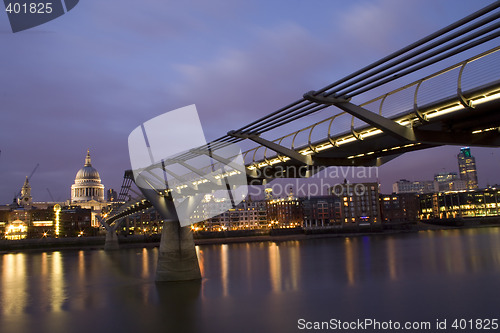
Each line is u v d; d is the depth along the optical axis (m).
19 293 54.00
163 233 54.41
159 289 49.72
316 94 22.83
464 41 16.17
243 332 32.16
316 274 64.62
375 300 42.56
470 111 21.55
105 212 165.62
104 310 41.19
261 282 56.12
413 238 161.25
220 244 173.38
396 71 19.30
